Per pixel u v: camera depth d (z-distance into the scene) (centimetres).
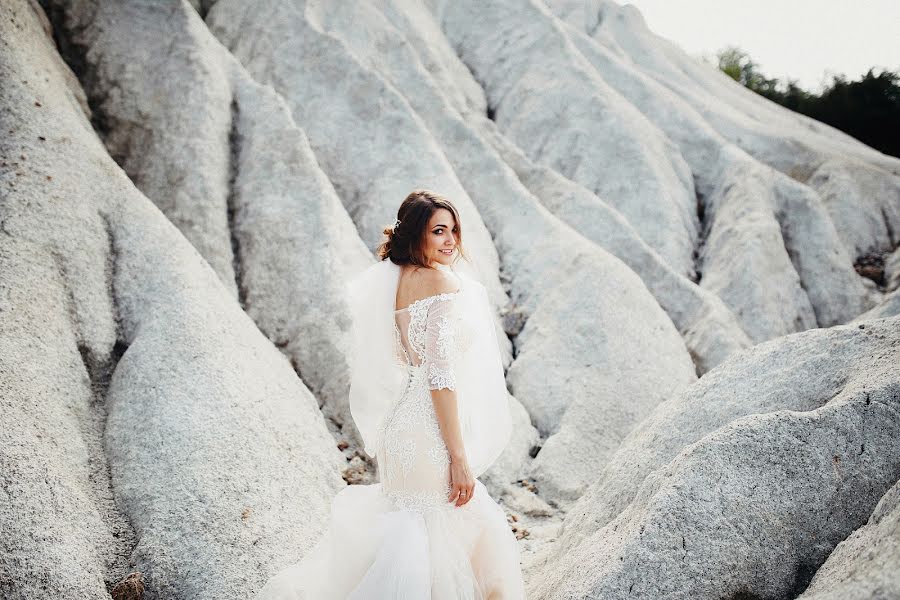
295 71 863
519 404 623
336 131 817
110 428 411
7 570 312
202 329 464
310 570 314
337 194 787
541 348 674
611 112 1102
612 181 1049
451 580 277
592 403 620
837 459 280
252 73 870
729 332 750
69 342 431
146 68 705
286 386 511
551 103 1135
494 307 752
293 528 394
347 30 966
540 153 1106
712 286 938
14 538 320
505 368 688
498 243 833
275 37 893
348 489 323
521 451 581
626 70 1268
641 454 373
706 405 365
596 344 662
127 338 461
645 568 267
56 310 434
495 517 312
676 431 365
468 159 898
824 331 354
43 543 326
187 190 641
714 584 265
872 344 326
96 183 506
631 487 361
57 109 525
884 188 1169
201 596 344
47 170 481
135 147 677
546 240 804
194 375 434
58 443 380
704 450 286
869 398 286
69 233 467
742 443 285
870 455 279
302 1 938
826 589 241
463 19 1289
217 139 682
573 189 942
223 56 761
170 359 438
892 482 275
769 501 276
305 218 642
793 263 1024
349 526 301
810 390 332
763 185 1064
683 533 271
